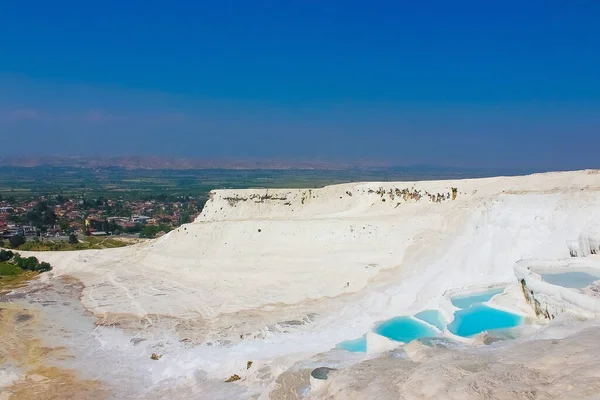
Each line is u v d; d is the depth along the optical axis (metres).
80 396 41.50
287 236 82.69
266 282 72.12
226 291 70.44
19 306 69.06
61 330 58.31
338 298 61.69
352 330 48.97
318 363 35.84
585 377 18.73
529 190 64.56
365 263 69.44
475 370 22.72
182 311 63.09
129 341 53.47
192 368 44.94
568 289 32.78
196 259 84.75
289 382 32.56
